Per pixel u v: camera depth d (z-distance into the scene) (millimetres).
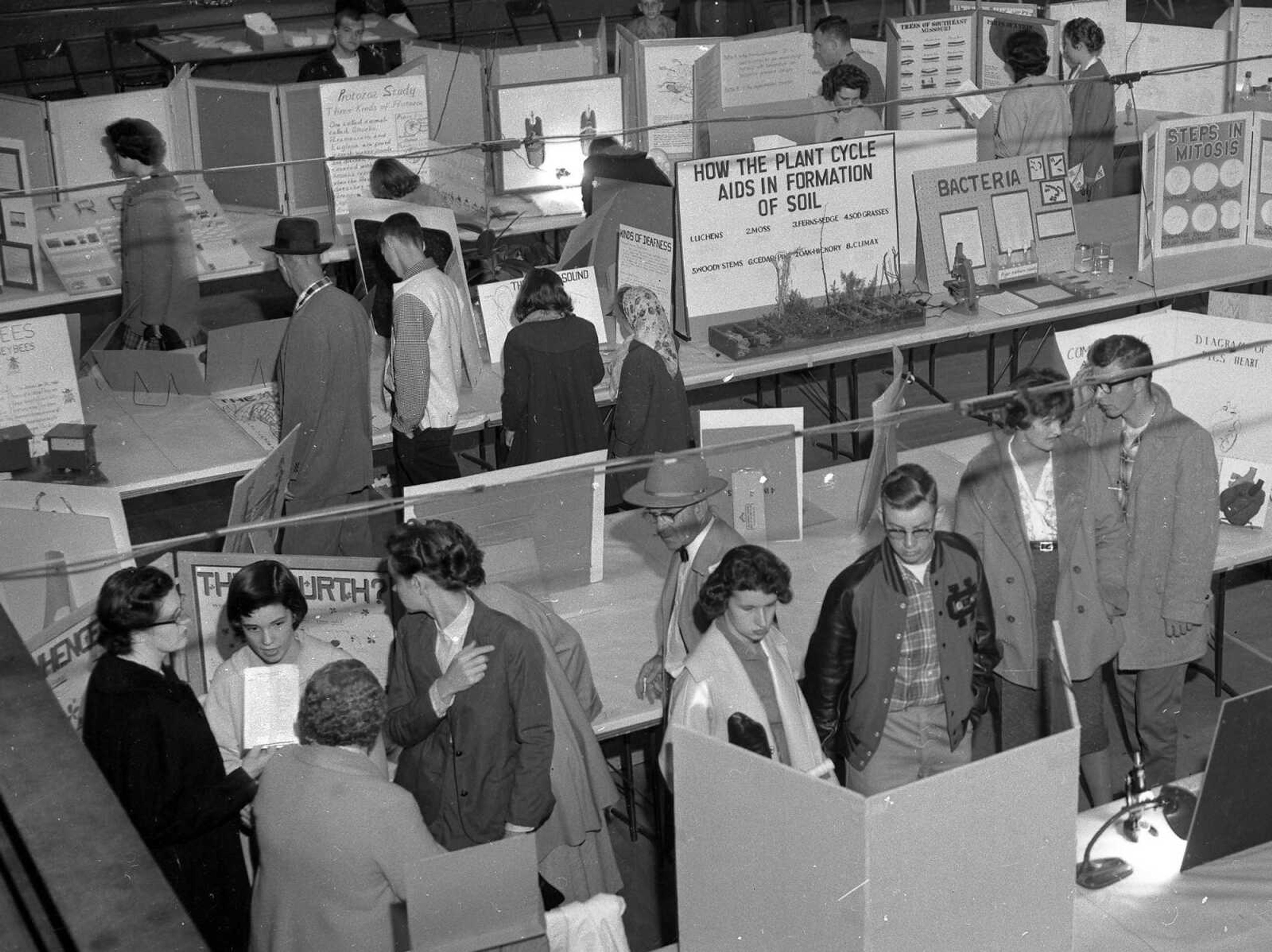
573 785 3463
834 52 8883
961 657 3457
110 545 4133
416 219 5594
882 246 6738
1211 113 9344
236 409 6043
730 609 3207
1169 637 4082
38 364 5453
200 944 1127
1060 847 2400
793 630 4180
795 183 6496
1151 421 3977
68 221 7266
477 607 3285
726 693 3211
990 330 6527
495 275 6691
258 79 10844
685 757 2404
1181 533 3965
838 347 6352
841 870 2221
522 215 7988
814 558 4570
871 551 3531
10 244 6957
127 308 6766
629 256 6512
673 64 8711
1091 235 7453
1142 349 3850
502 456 6004
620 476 5137
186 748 3248
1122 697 4688
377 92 7734
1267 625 5598
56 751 1403
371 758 3330
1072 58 8172
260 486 4430
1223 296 5383
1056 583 3855
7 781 1358
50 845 1255
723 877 2436
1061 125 8000
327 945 2836
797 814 2252
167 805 3229
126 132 6418
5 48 11172
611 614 4332
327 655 3662
